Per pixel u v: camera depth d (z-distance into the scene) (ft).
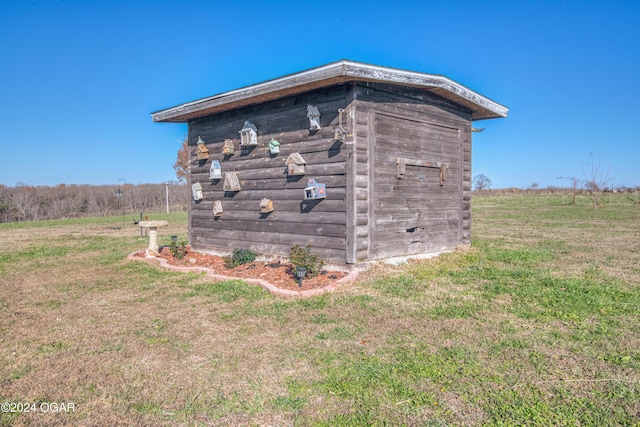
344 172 22.35
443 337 13.64
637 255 29.04
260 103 26.61
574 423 8.77
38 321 16.05
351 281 20.70
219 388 10.53
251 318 15.88
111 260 29.81
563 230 46.03
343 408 9.48
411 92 25.85
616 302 17.35
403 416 9.11
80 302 18.72
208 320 15.76
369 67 21.02
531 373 11.05
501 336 13.70
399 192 25.20
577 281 20.85
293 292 18.81
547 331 14.11
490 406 9.46
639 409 9.29
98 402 9.91
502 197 120.47
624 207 76.89
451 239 29.76
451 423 8.84
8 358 12.47
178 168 83.41
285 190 25.35
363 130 22.59
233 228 28.86
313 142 23.81
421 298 18.12
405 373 11.10
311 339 13.61
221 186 29.84
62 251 34.91
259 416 9.23
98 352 12.90
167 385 10.73
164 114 31.09
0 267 27.96
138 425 8.96
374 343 13.21
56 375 11.34
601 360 11.83
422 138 26.94
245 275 22.85
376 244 23.57
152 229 30.96
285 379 10.92
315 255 21.97
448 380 10.69
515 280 21.35
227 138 29.17
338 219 22.67
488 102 30.37
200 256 29.76
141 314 16.71
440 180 28.45
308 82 21.53
